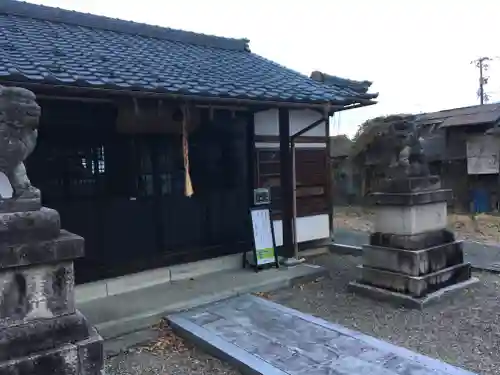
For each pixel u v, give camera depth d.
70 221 6.01
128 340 4.85
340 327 4.85
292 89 6.83
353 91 7.91
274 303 5.80
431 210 6.15
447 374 3.66
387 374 3.71
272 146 8.16
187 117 6.03
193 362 4.30
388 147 6.37
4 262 2.65
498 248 9.26
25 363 2.69
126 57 6.46
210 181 7.37
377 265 6.24
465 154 16.59
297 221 8.67
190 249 7.16
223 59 8.29
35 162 5.69
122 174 6.44
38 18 7.41
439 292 5.81
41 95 5.04
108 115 6.23
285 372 3.79
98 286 6.16
